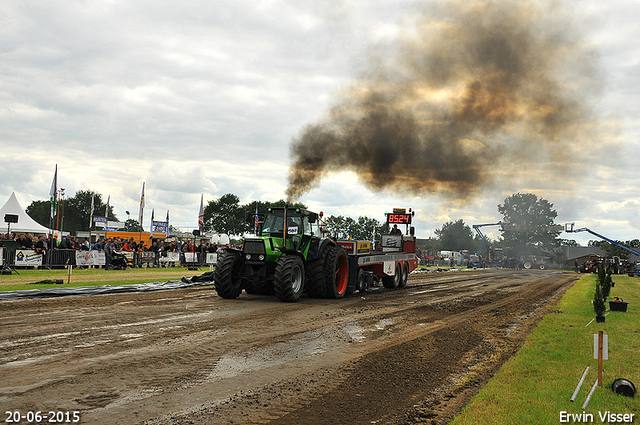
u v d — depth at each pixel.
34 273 19.34
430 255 60.38
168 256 27.47
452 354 7.63
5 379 5.51
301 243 14.05
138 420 4.48
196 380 5.76
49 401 4.87
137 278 18.88
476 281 25.28
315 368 6.53
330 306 12.79
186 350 7.18
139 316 9.94
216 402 5.05
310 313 11.33
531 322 10.98
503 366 6.72
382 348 7.91
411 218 22.66
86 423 4.36
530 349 7.80
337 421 4.68
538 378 6.11
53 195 27.38
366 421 4.70
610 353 7.56
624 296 17.34
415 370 6.61
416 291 18.47
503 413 4.83
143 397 5.10
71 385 5.38
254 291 15.05
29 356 6.48
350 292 15.94
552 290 20.09
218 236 42.03
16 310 10.18
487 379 6.24
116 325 8.84
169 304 11.95
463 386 5.91
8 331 8.01
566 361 7.00
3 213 33.19
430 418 4.83
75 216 95.06
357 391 5.62
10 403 4.78
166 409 4.79
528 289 20.44
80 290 13.81
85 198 95.75
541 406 5.04
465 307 13.59
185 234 52.91
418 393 5.62
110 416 4.54
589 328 9.91
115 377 5.73
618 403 5.21
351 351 7.62
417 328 9.90
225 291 13.27
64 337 7.68
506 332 9.69
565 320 11.06
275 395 5.36
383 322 10.52
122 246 26.78
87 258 23.03
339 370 6.48
